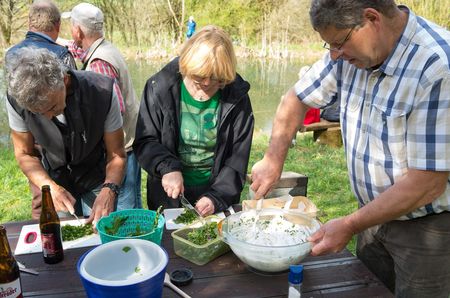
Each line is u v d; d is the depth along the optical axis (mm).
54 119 1917
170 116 2090
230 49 1938
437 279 1635
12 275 1273
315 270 1543
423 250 1607
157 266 1206
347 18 1271
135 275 1271
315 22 1341
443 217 1552
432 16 8766
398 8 1379
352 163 1654
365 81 1531
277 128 1874
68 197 1901
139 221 1711
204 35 1911
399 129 1414
